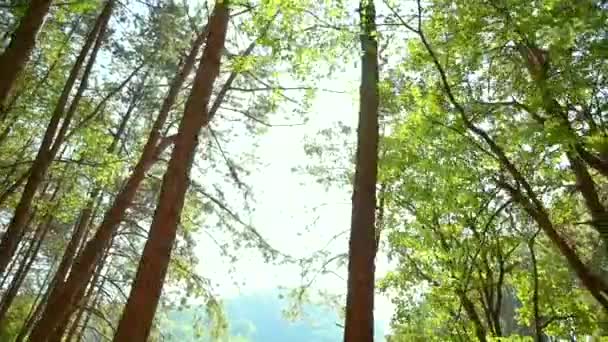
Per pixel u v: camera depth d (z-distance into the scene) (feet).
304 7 27.27
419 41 28.25
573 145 23.12
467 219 34.32
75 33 55.31
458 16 25.09
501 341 34.01
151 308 23.73
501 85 29.94
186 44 55.26
